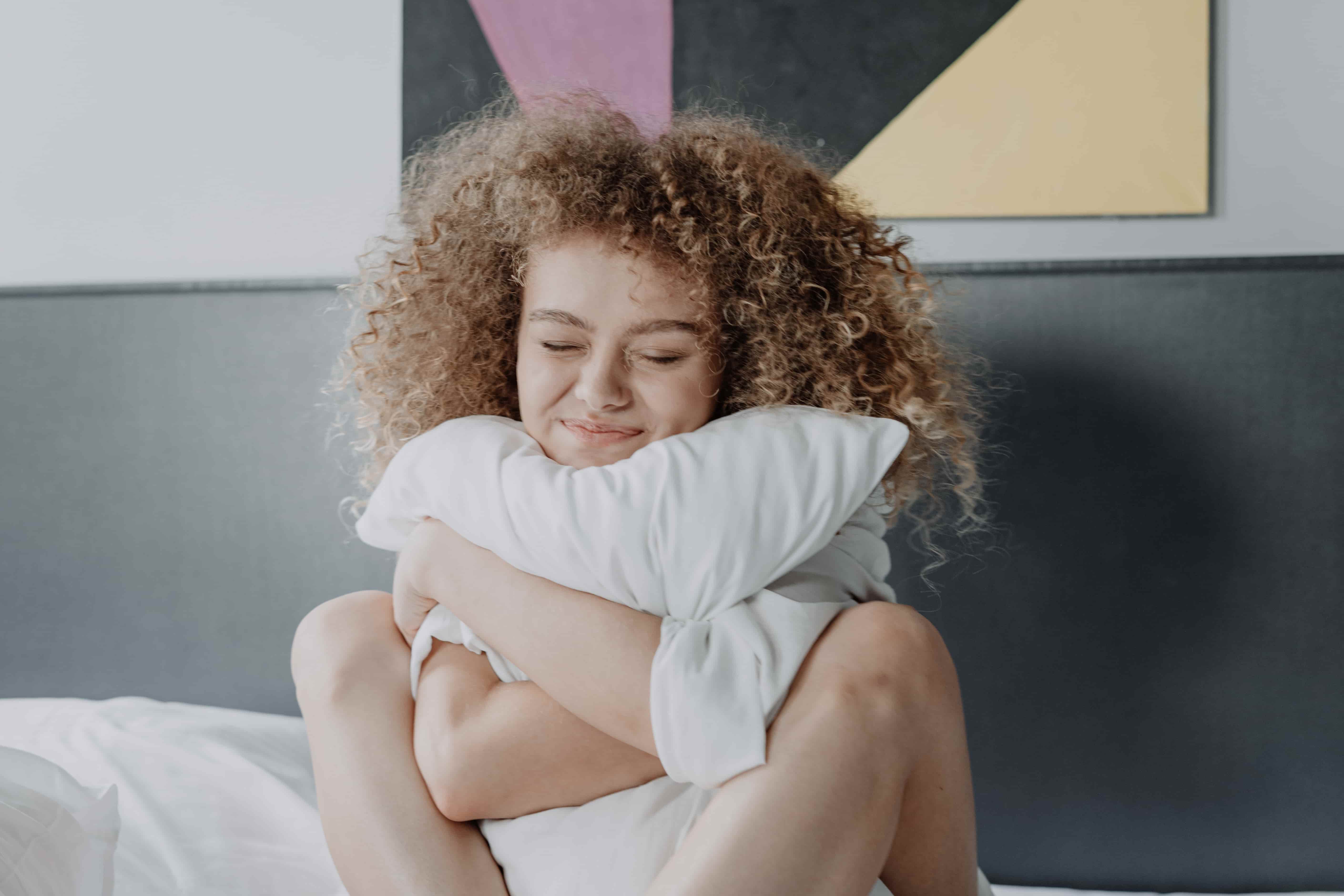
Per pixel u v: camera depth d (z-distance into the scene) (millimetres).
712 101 1132
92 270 1233
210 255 1222
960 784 612
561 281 671
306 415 1188
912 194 1112
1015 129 1100
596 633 583
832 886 505
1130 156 1087
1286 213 1076
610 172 718
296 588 1193
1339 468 1031
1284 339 1037
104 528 1219
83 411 1218
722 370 734
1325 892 1027
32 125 1235
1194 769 1059
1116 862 1071
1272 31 1075
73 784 614
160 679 1214
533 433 706
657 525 590
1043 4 1091
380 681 678
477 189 801
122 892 718
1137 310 1060
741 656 565
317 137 1210
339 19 1205
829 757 525
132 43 1226
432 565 651
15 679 1230
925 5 1107
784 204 753
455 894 583
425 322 848
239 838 834
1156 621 1062
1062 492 1074
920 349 812
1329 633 1035
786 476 609
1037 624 1081
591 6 1146
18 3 1232
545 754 613
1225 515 1050
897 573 1104
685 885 491
